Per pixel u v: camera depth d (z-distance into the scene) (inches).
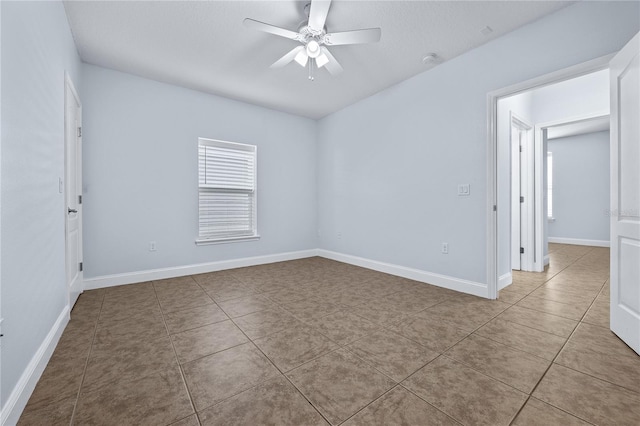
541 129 145.6
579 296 105.5
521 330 76.7
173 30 94.3
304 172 186.9
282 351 66.2
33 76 58.2
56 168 74.2
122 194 123.2
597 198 233.0
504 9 84.4
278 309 93.6
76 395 50.7
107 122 119.5
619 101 70.8
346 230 169.8
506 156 122.0
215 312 91.1
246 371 58.1
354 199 163.5
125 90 123.7
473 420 44.3
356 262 161.6
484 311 90.7
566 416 44.9
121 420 44.7
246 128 160.6
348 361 61.7
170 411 46.6
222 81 132.8
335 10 84.4
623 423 43.4
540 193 144.8
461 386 52.8
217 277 135.3
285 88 141.1
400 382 54.2
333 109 172.2
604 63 76.0
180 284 123.3
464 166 109.8
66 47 85.9
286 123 177.8
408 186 132.1
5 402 43.0
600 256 185.0
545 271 145.6
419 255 127.8
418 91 126.3
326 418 44.9
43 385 53.5
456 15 87.1
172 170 136.3
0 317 42.3
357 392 51.3
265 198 169.2
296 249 183.2
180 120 138.3
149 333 75.9
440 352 65.3
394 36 98.0
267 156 169.8
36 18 60.3
